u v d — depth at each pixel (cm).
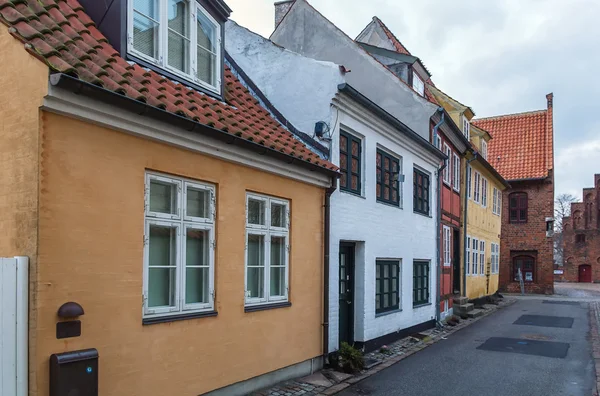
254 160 677
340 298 993
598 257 4856
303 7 1355
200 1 705
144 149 523
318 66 922
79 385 432
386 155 1181
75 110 445
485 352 1123
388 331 1157
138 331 510
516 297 2817
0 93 455
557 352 1131
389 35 1753
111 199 485
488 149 3316
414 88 1659
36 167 423
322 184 848
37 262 418
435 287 1500
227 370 636
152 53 629
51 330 426
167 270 564
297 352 791
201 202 616
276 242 767
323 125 897
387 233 1152
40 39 448
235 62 1000
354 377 851
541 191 3089
